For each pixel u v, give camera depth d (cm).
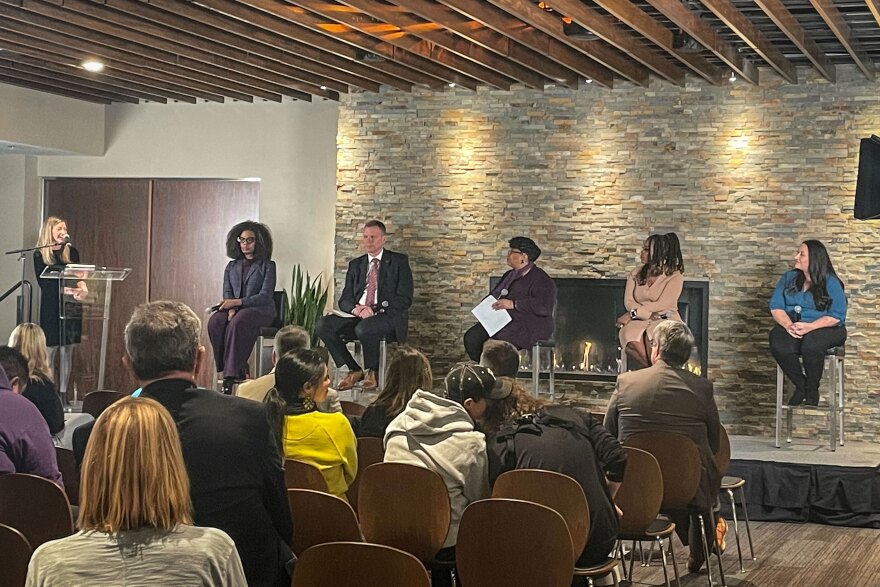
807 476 804
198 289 1195
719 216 993
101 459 242
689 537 638
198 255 1194
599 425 447
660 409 576
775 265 980
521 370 1000
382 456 526
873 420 952
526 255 970
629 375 591
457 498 433
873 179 802
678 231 1005
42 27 799
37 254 973
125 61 922
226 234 1186
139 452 241
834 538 752
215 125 1169
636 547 705
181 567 240
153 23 802
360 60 920
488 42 824
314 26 774
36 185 1219
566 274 1034
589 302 1033
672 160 1005
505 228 1050
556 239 1036
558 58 871
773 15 714
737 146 987
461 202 1059
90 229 1216
